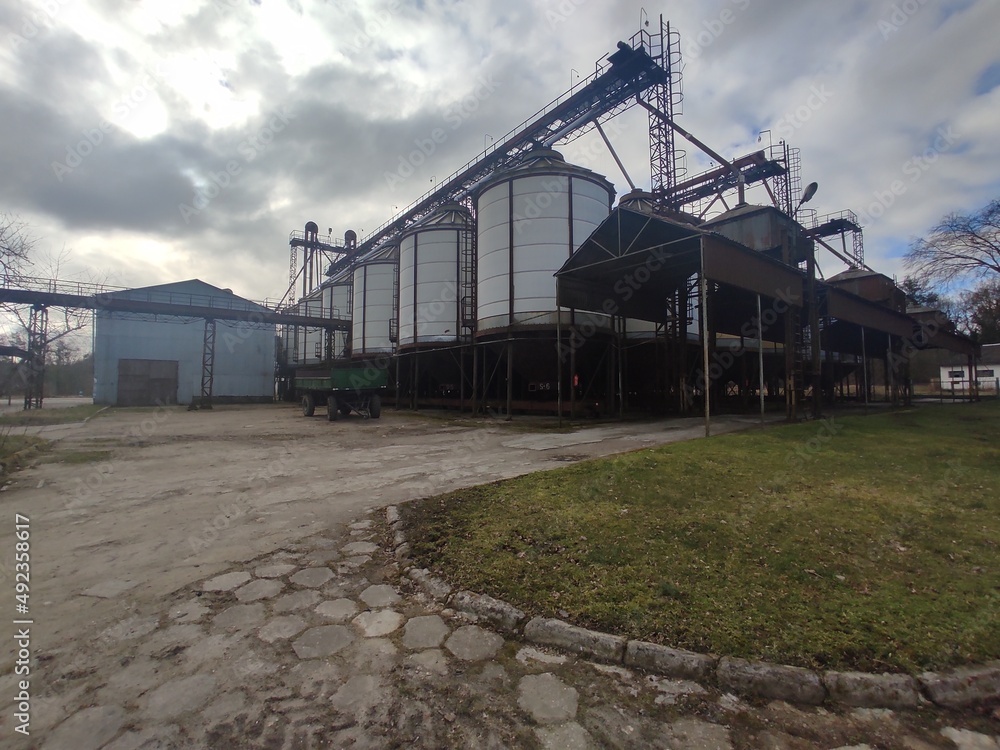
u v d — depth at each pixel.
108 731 2.50
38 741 2.41
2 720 2.56
